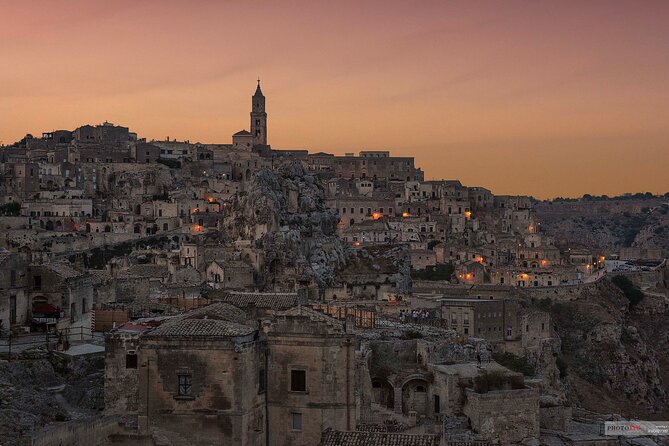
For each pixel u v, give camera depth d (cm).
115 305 13950
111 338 9838
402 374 14062
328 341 9881
